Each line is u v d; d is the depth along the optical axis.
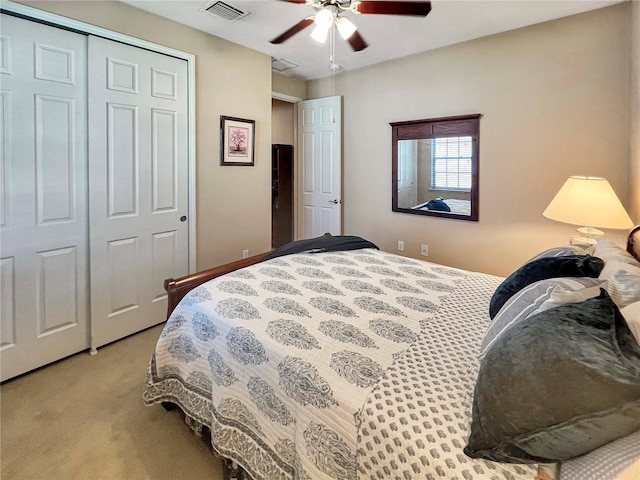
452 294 1.85
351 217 4.58
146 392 1.78
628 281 1.17
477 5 2.73
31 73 2.21
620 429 0.67
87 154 2.51
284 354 1.28
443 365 1.19
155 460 1.62
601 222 2.20
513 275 1.52
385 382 1.11
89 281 2.58
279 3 2.67
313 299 1.71
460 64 3.53
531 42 3.11
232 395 1.43
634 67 2.53
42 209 2.31
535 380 0.78
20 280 2.24
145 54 2.79
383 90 4.12
